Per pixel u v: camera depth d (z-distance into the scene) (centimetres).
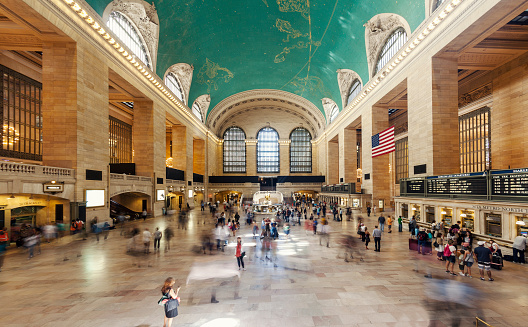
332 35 2908
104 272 907
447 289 738
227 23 2897
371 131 2895
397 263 1003
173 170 3266
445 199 1439
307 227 1830
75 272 908
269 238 1438
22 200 1423
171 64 2977
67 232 1540
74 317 591
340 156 4062
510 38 1645
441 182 1524
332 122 4409
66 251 1211
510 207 1037
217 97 4541
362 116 3155
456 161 1766
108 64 1934
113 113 3500
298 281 808
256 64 3869
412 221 1487
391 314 595
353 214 2770
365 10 2366
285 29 3025
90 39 1730
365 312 605
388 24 2366
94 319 582
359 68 3039
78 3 1562
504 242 1067
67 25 1533
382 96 2588
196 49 3098
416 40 1919
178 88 3497
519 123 1741
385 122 2897
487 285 767
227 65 3734
